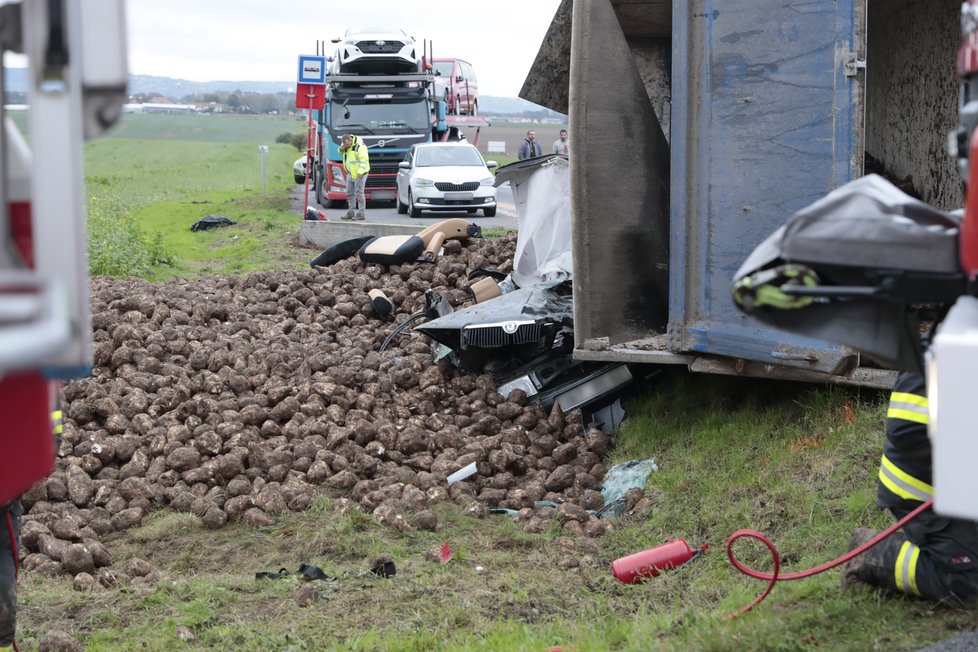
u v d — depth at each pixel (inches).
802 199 270.1
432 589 225.3
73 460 299.1
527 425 333.4
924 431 164.9
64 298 86.1
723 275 284.8
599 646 181.8
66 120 105.1
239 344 395.5
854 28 258.4
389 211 1120.2
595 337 320.2
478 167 1027.9
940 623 164.2
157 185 1675.7
